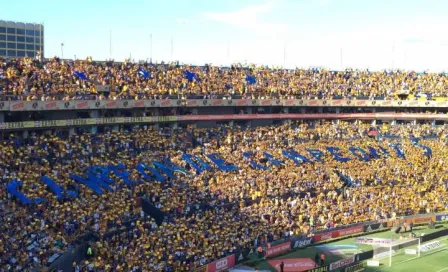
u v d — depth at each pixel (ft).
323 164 406.21
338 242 317.22
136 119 373.20
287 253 293.64
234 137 418.92
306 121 487.20
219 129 426.92
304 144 435.94
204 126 427.33
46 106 313.12
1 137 298.76
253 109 462.60
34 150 293.64
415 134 491.31
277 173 375.25
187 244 262.67
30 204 246.68
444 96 510.58
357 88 515.91
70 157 305.32
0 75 319.47
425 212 367.86
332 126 485.97
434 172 426.10
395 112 516.73
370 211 350.84
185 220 285.23
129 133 363.97
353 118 507.30
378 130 492.13
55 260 213.25
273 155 400.88
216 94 432.66
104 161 316.60
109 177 300.20
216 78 458.09
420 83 532.73
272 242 292.81
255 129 444.55
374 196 371.76
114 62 406.00
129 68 407.64
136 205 286.66
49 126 318.45
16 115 314.55
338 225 330.13
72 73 362.12
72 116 346.95
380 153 447.01
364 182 393.09
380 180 401.49
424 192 393.91
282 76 506.07
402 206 365.40
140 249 245.45
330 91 502.38
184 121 412.57
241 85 462.19
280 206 330.75
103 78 375.45
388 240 312.71
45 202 252.21
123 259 233.55
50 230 235.20
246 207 321.73
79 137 329.93
